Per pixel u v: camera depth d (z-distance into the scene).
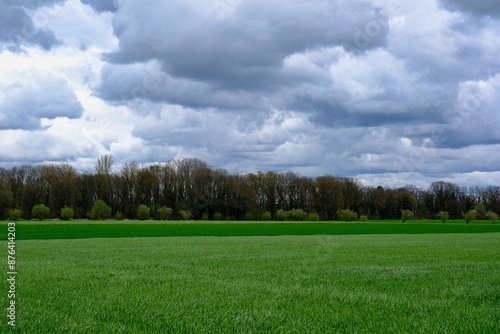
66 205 125.38
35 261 24.20
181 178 132.75
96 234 60.47
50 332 9.63
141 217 122.88
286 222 114.88
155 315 11.17
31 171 135.25
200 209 131.12
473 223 118.69
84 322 10.45
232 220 131.88
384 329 10.04
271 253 30.08
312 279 17.52
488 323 10.45
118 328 9.95
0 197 118.00
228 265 22.33
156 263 23.14
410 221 135.38
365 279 17.48
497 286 15.77
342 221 130.38
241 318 10.91
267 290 14.77
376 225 98.75
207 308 12.00
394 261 24.69
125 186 131.88
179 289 14.91
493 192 151.75
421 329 9.95
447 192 154.38
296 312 11.62
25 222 100.31
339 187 146.00
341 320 10.80
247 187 133.88
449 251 32.25
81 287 15.12
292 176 153.25
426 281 16.98
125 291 14.39
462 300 13.37
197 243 42.19
